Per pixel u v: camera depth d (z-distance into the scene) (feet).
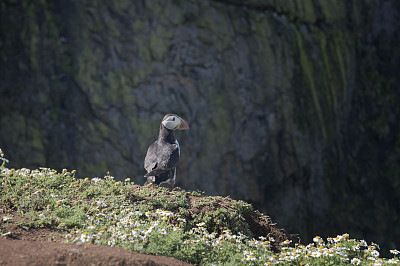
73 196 22.50
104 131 56.24
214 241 20.02
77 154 55.62
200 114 59.00
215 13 60.49
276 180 62.75
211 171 59.00
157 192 23.12
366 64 75.56
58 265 15.02
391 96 74.90
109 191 22.88
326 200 66.39
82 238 17.43
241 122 60.85
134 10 57.77
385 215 70.18
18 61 55.62
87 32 56.90
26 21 56.24
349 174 69.77
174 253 18.20
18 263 14.78
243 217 23.08
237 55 60.90
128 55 57.41
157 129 57.62
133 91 57.31
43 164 54.60
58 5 57.16
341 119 70.18
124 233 18.30
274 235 23.34
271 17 64.18
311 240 64.18
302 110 64.34
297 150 63.87
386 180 71.87
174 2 58.80
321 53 67.51
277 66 62.85
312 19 67.92
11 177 23.22
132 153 56.90
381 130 73.10
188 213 21.83
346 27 72.43
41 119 55.36
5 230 17.92
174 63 58.54
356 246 20.48
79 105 56.39
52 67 56.24
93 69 56.75
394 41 77.36
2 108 54.75
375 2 75.72
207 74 59.57
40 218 19.48
